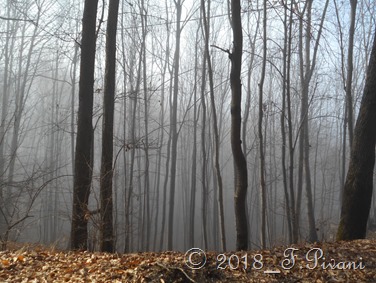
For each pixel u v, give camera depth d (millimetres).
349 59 16078
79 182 8359
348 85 15883
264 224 11672
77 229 8211
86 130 8539
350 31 16219
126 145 9945
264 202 11727
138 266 5648
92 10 8766
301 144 16703
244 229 8055
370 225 19031
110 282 5301
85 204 7969
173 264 5559
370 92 7910
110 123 8352
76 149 8492
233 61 8305
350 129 15641
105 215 8023
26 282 5516
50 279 5605
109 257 6660
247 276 5578
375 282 5465
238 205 8102
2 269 6039
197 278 5336
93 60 8766
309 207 16953
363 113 7969
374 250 6574
